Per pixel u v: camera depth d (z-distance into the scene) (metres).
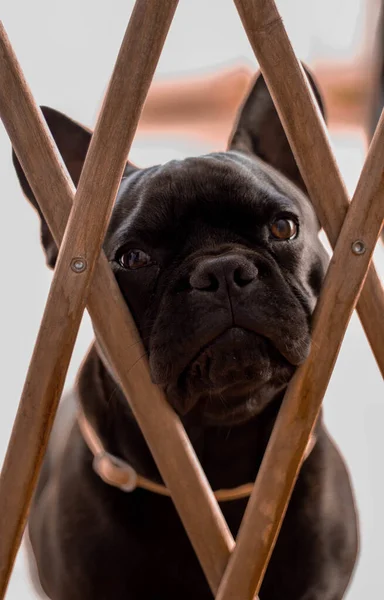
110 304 0.71
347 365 1.31
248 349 0.74
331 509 0.85
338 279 0.71
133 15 0.70
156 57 0.70
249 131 0.93
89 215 0.70
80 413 0.87
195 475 0.71
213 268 0.73
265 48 0.70
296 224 0.81
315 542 0.83
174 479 0.71
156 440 0.71
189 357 0.74
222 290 0.73
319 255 0.85
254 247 0.79
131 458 0.83
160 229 0.79
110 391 0.85
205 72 1.34
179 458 0.71
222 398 0.78
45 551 0.87
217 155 0.86
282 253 0.80
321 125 0.71
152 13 0.69
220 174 0.80
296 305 0.75
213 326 0.73
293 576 0.83
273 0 0.71
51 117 0.92
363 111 1.26
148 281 0.80
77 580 0.84
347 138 1.28
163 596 0.84
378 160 0.71
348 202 0.71
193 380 0.76
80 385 0.88
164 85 1.34
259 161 0.89
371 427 1.22
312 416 0.71
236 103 1.34
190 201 0.79
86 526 0.84
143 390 0.72
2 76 0.71
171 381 0.75
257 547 0.70
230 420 0.80
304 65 0.85
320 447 0.86
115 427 0.84
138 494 0.83
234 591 0.69
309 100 0.71
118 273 0.81
